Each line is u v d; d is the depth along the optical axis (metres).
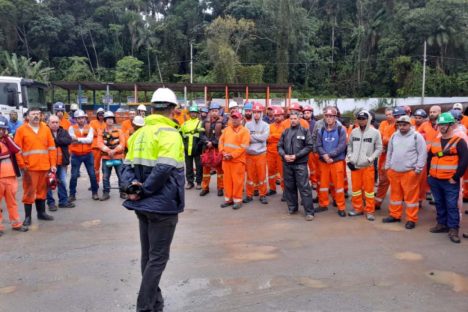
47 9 51.50
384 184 7.25
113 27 53.44
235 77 42.62
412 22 43.72
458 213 5.64
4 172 5.87
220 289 4.07
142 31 52.75
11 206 6.03
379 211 7.30
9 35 47.41
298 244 5.45
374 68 48.56
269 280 4.28
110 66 54.72
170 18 53.47
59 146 7.34
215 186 9.59
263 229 6.15
